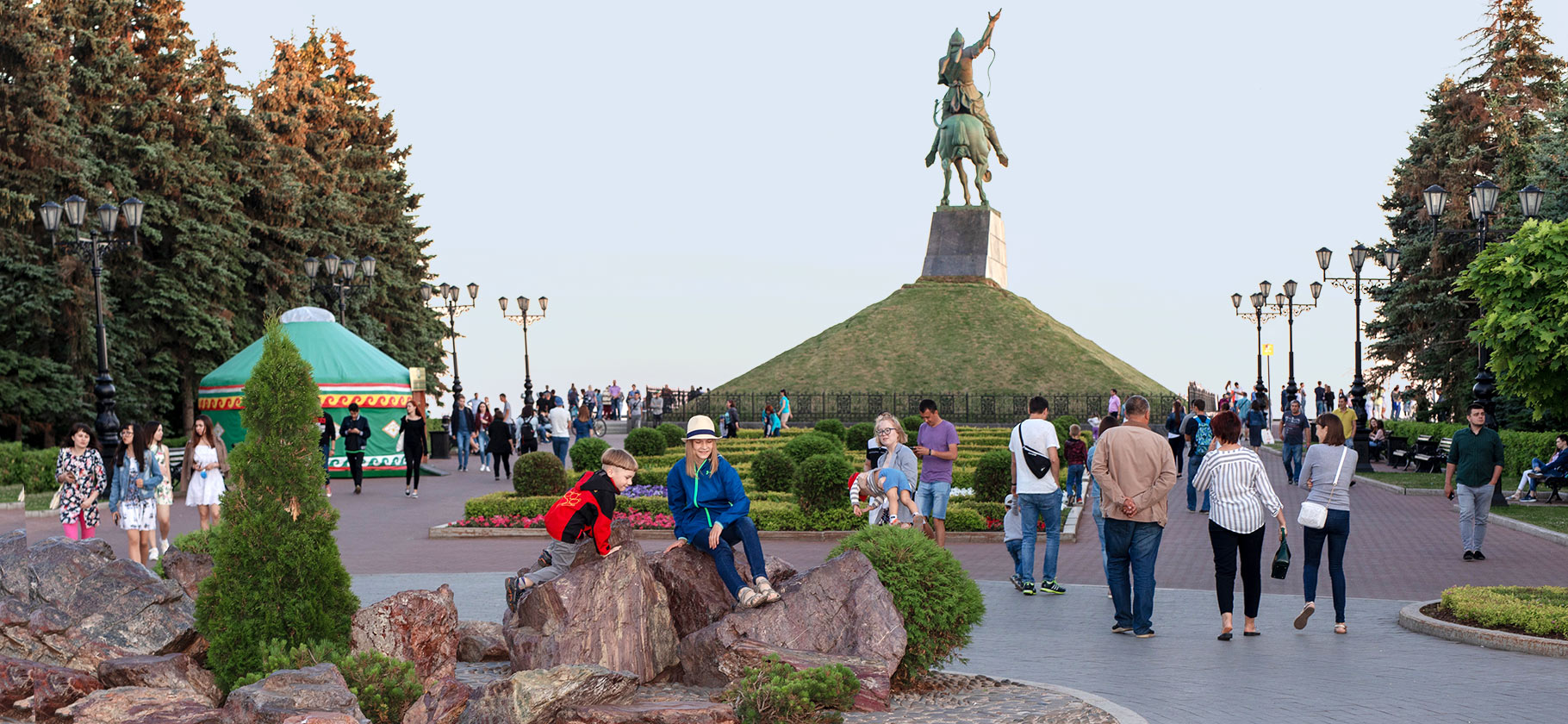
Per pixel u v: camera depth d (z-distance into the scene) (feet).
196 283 137.90
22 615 30.27
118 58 136.46
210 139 147.64
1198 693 28.37
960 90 273.95
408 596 28.25
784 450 95.04
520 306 159.12
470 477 116.16
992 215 278.67
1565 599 36.94
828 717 24.47
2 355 118.01
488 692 24.12
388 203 196.44
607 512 30.22
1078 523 69.10
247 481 27.53
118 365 130.41
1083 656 33.22
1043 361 242.78
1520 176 145.89
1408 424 136.15
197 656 29.63
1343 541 36.81
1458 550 57.11
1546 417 117.50
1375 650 33.81
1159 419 212.43
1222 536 35.81
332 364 115.96
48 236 124.67
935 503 48.42
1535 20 161.48
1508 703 27.12
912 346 251.39
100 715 24.70
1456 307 148.56
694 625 29.01
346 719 22.63
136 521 49.65
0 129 117.60
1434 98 168.76
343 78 218.38
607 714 23.70
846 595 27.81
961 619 28.37
